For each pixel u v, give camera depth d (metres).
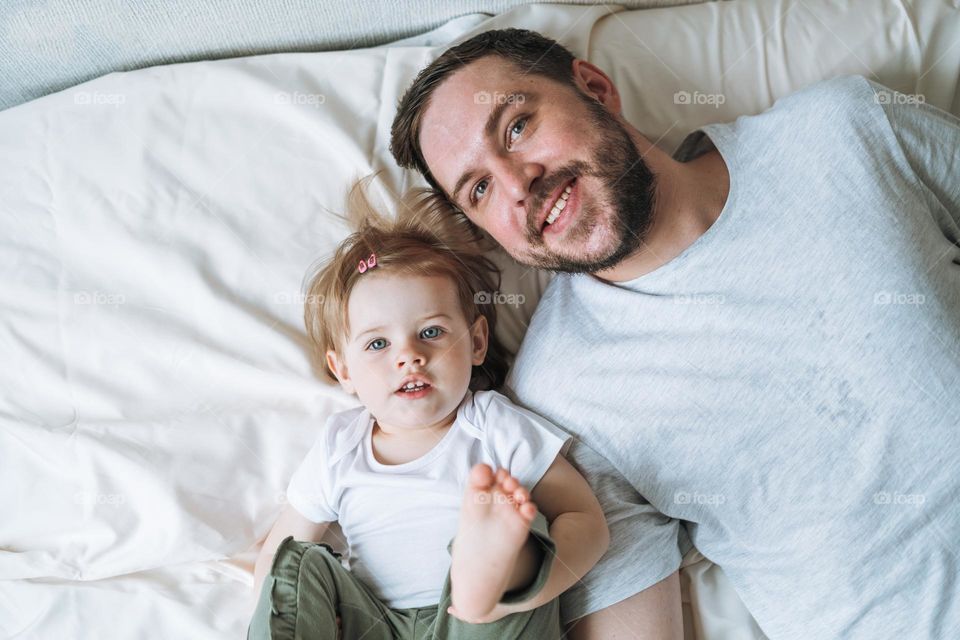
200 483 1.05
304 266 1.14
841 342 0.90
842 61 1.22
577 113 0.98
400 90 1.21
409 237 1.08
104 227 1.15
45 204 1.17
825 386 0.90
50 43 1.25
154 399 1.09
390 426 1.03
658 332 0.98
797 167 0.97
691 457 0.95
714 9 1.27
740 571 0.97
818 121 0.99
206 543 1.04
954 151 0.99
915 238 0.92
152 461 1.05
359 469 1.01
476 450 0.99
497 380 1.14
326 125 1.18
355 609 0.94
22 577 1.04
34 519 1.05
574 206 0.96
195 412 1.09
